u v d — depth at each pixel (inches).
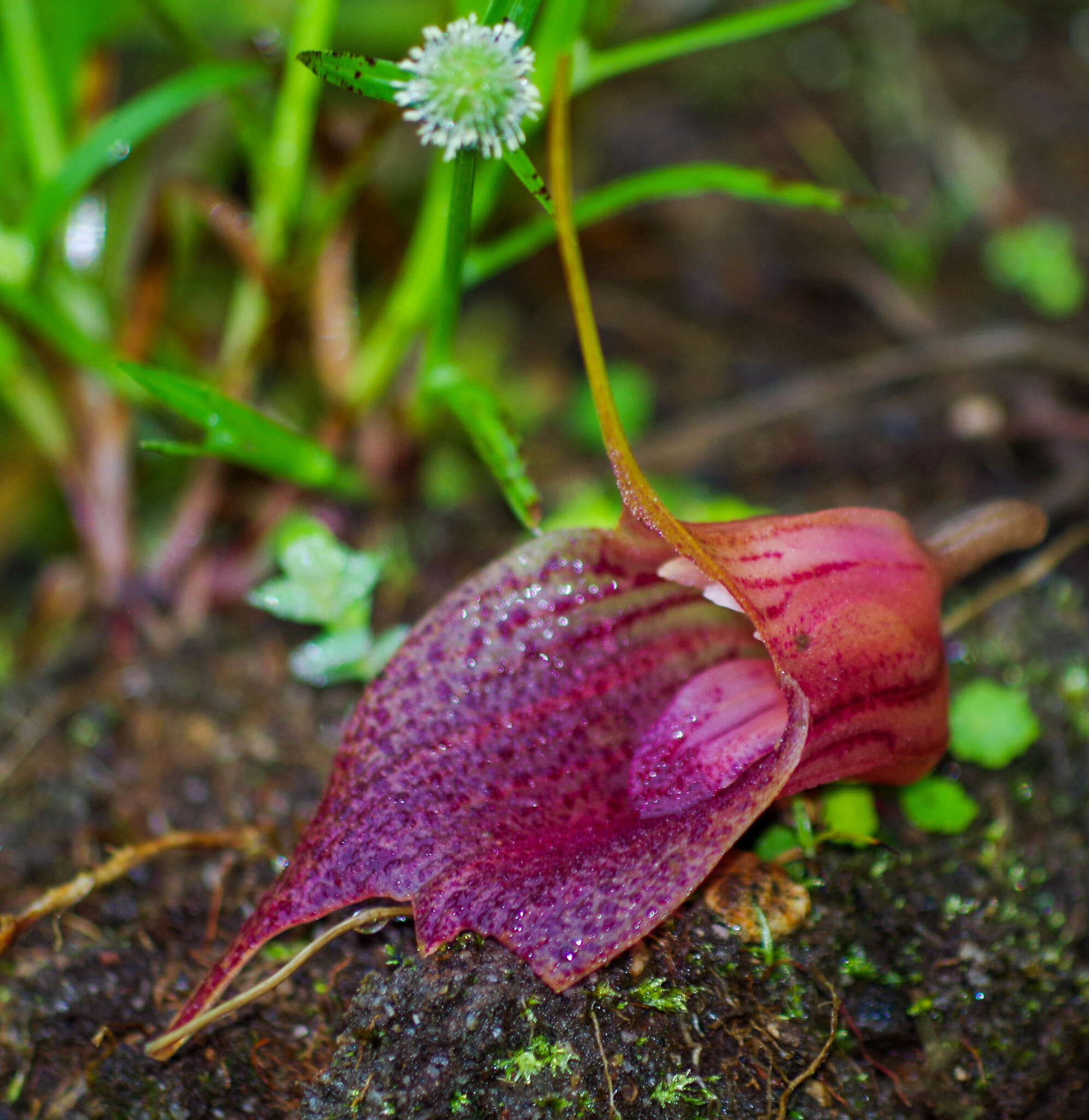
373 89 7.6
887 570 7.6
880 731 7.6
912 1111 8.0
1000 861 8.4
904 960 8.2
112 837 8.7
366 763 7.6
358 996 7.7
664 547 7.7
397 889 7.5
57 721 9.1
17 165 9.8
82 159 8.6
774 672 7.9
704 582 7.7
